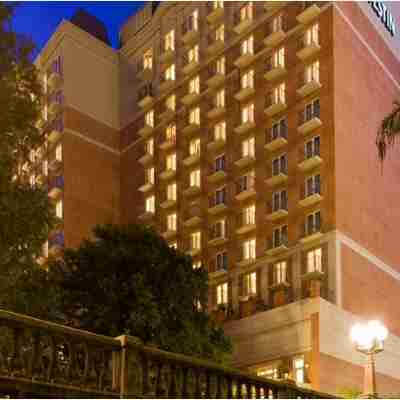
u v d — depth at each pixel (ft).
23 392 40.11
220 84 215.51
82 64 250.57
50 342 42.37
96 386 43.83
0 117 80.12
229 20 218.79
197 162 216.13
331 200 172.45
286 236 181.78
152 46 248.52
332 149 175.94
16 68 84.28
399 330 183.83
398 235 196.24
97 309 129.70
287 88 193.47
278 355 158.20
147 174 235.81
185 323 132.36
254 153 198.18
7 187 80.74
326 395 62.90
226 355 137.69
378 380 164.86
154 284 134.82
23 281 87.51
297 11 196.44
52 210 87.30
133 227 143.74
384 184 194.18
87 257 138.00
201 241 206.39
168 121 232.73
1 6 84.74
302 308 157.58
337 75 182.39
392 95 208.33
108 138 249.75
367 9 203.51
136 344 46.34
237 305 188.34
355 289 170.09
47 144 245.65
